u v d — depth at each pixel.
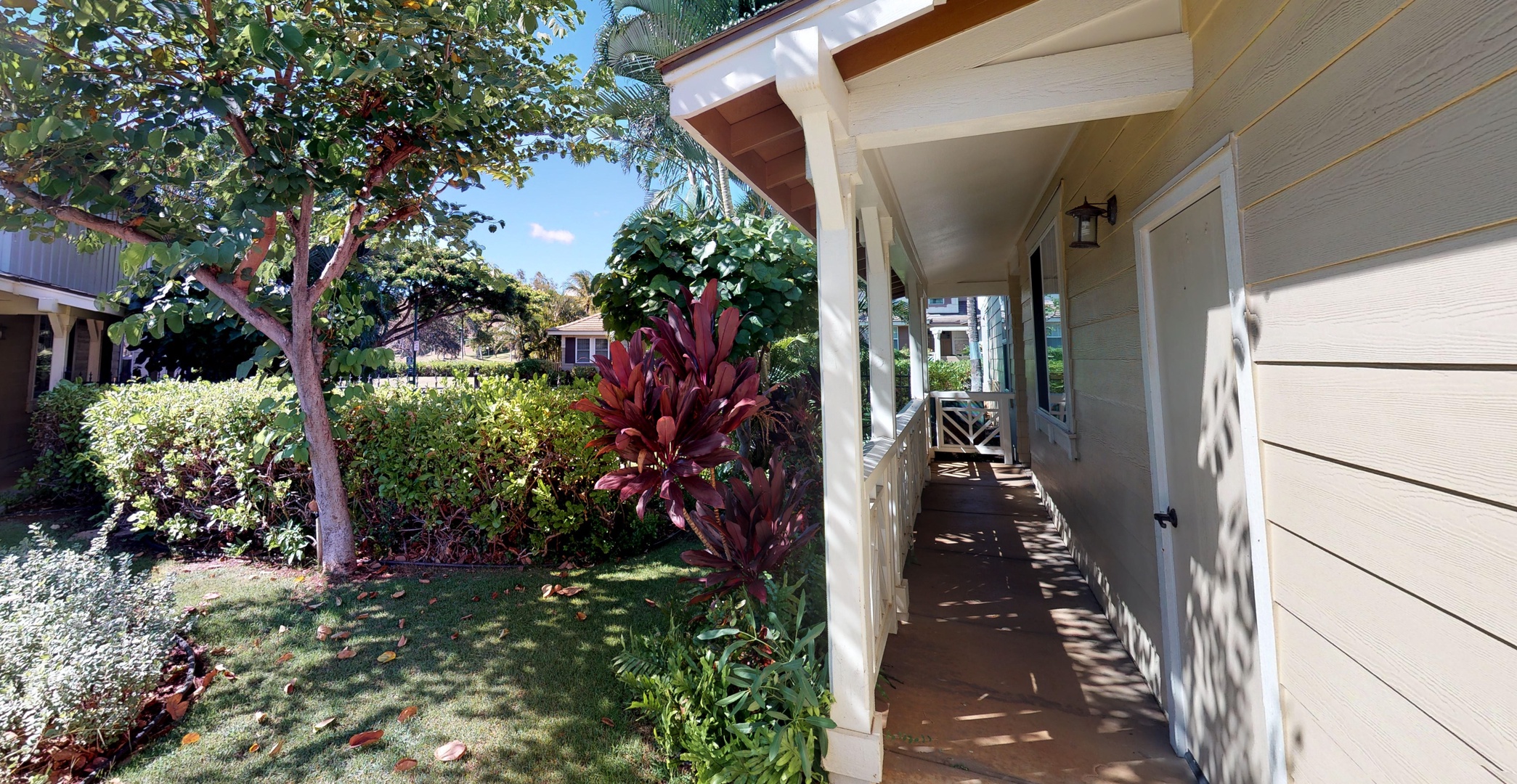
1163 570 2.14
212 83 2.89
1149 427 2.23
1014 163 3.35
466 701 2.39
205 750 2.10
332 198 4.19
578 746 2.10
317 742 2.14
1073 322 3.56
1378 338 1.06
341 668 2.64
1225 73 1.55
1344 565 1.18
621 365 2.13
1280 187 1.33
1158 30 1.74
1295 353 1.31
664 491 2.01
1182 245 1.94
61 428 5.60
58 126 2.56
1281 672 1.42
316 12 3.36
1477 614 0.88
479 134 3.98
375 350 3.75
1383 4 1.02
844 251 1.92
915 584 3.61
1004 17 1.80
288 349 3.71
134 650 2.24
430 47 3.52
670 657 2.23
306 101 3.39
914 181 3.34
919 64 1.86
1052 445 4.73
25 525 5.18
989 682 2.49
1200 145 1.69
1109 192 2.64
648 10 8.50
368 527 4.12
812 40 1.60
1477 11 0.84
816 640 2.67
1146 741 2.10
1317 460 1.25
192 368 8.55
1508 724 0.83
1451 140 0.89
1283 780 1.41
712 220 4.49
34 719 1.90
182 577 3.88
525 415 3.93
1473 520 0.88
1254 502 1.48
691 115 1.82
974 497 5.84
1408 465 1.01
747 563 2.44
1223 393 1.67
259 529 4.29
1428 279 0.95
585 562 4.04
